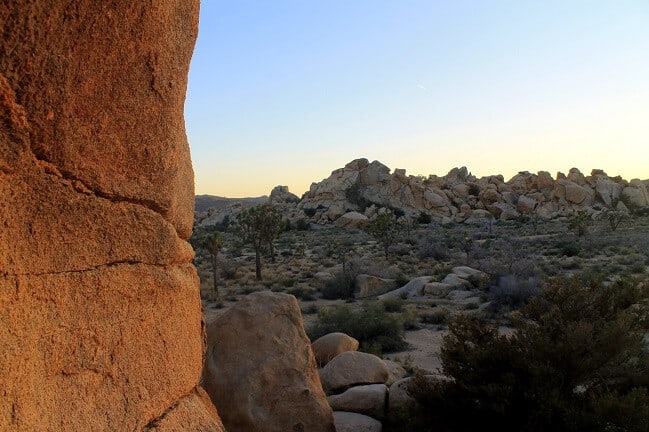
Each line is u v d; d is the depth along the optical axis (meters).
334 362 8.98
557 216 75.62
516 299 18.12
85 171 2.21
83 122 2.17
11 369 1.88
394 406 7.52
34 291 2.00
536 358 6.26
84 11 2.03
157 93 2.52
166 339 2.73
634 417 5.41
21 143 1.94
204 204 155.75
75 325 2.17
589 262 31.95
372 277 24.98
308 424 5.54
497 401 6.03
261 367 5.60
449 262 36.69
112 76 2.25
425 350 13.55
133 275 2.49
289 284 27.64
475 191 87.00
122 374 2.41
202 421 2.90
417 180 88.81
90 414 2.22
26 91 1.91
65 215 2.13
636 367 6.67
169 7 2.50
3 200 1.88
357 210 85.81
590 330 6.20
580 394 6.34
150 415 2.58
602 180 82.38
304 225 79.19
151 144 2.54
